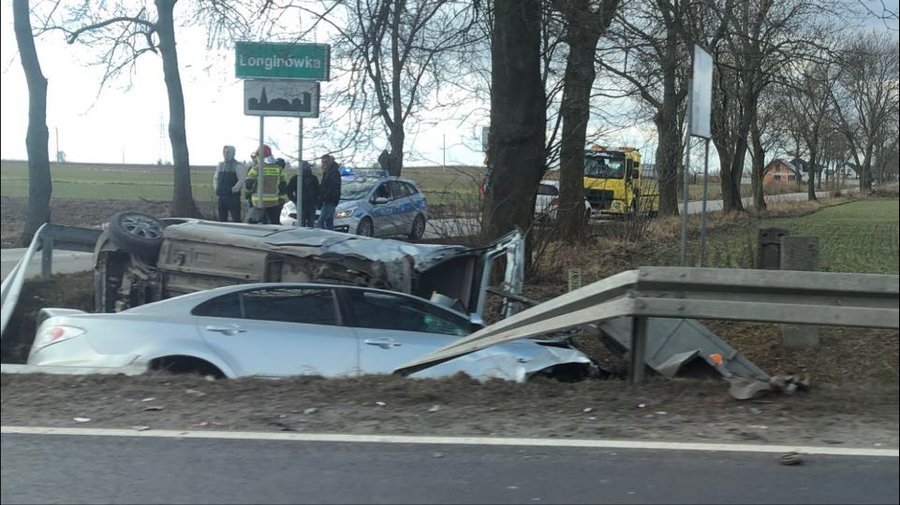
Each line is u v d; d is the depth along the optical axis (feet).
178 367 19.25
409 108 38.65
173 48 62.08
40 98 48.39
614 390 17.94
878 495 12.68
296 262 23.99
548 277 37.91
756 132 86.07
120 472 13.43
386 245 25.36
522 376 20.36
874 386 18.80
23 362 26.68
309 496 12.66
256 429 15.43
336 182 49.21
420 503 12.44
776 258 28.76
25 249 34.09
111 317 19.63
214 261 24.88
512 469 13.65
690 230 52.47
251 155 49.47
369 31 33.68
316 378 18.58
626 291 17.56
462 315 23.12
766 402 17.02
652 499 12.57
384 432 15.39
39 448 14.38
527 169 35.04
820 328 26.73
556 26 34.71
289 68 33.30
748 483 13.12
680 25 34.78
